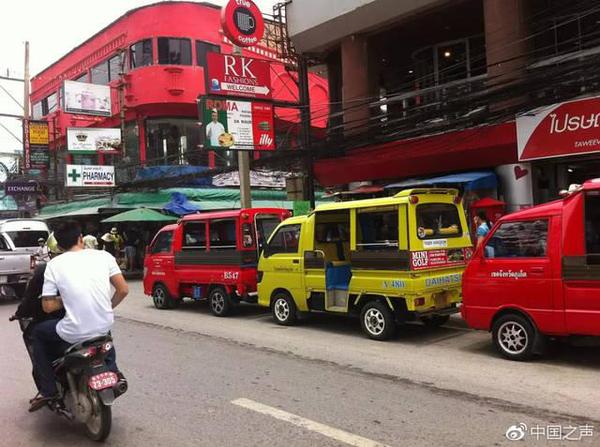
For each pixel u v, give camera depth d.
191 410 5.26
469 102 12.54
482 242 7.02
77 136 23.34
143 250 23.69
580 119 10.96
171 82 23.73
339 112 17.28
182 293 12.04
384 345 7.92
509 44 12.96
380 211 8.18
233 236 10.75
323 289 8.99
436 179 13.42
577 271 6.14
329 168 16.12
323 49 17.41
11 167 38.59
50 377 4.79
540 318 6.43
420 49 17.75
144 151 24.69
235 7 15.05
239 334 9.11
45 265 4.87
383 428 4.63
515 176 12.77
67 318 4.50
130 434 4.70
